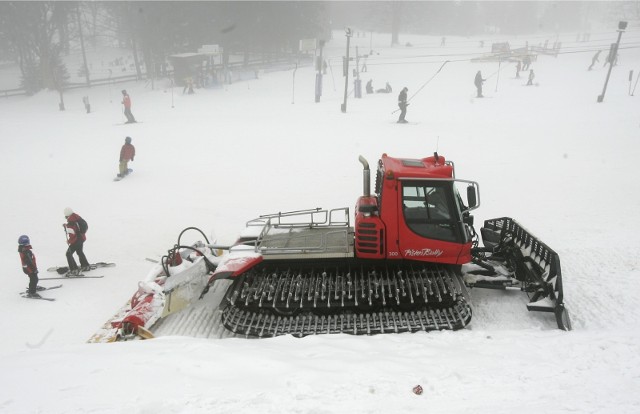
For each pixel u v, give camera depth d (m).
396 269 6.85
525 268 7.03
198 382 4.18
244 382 4.18
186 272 7.25
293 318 6.52
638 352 4.75
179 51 48.78
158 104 33.69
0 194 15.18
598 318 6.38
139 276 9.52
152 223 12.24
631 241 9.36
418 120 23.34
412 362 4.75
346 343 5.50
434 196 6.45
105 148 20.70
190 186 14.99
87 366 4.62
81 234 9.62
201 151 19.19
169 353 4.95
